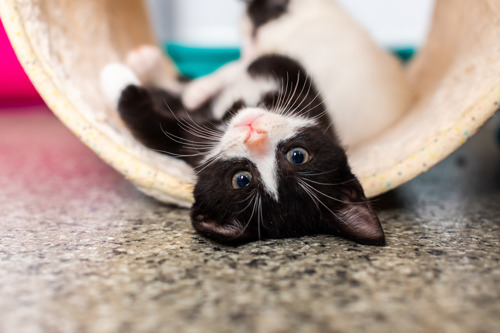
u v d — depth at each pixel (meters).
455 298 0.22
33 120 0.83
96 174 0.45
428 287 0.23
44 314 0.22
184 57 0.68
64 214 0.33
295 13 0.40
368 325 0.21
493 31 0.32
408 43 0.75
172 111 0.37
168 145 0.34
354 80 0.37
